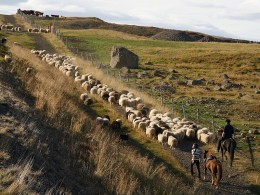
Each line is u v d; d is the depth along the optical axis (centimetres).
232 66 6938
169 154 2581
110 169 1795
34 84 3081
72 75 4566
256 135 3112
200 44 10406
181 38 14512
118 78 5450
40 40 8406
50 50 7275
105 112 3400
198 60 7381
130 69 6419
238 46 9988
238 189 2152
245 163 2514
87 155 1947
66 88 3675
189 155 2614
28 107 2269
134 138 2828
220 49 8700
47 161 1603
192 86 5369
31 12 17612
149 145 2712
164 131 2808
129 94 3966
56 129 2130
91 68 5256
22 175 1297
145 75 5894
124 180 1745
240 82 5747
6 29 9812
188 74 6250
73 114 2689
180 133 2841
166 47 9444
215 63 7162
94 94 3922
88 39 9938
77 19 18738
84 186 1580
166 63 7256
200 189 2066
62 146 1888
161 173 2106
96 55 7806
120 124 3033
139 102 3791
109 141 2422
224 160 2550
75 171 1680
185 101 4384
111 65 6575
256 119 3716
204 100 4438
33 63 4250
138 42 10181
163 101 4275
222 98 4606
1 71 3048
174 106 4112
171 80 5659
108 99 3744
